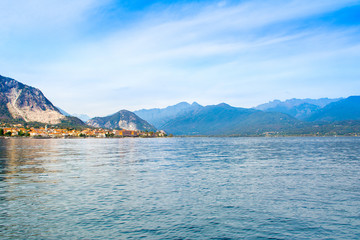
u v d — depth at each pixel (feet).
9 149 431.84
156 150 460.55
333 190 130.82
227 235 77.36
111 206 103.24
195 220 88.94
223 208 101.81
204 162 256.93
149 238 74.69
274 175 176.04
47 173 179.32
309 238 76.02
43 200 110.63
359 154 359.46
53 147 526.98
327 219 90.58
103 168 207.41
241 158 301.43
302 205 105.70
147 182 150.41
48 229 80.18
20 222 85.40
